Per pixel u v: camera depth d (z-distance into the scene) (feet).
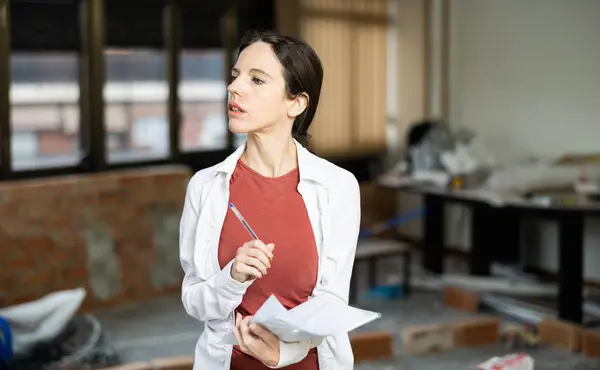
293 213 6.25
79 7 20.31
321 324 5.71
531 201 18.35
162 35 22.17
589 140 21.90
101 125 20.85
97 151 20.84
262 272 5.76
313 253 6.25
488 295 20.17
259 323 5.85
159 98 22.31
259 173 6.35
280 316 5.65
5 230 17.52
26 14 19.21
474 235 22.02
